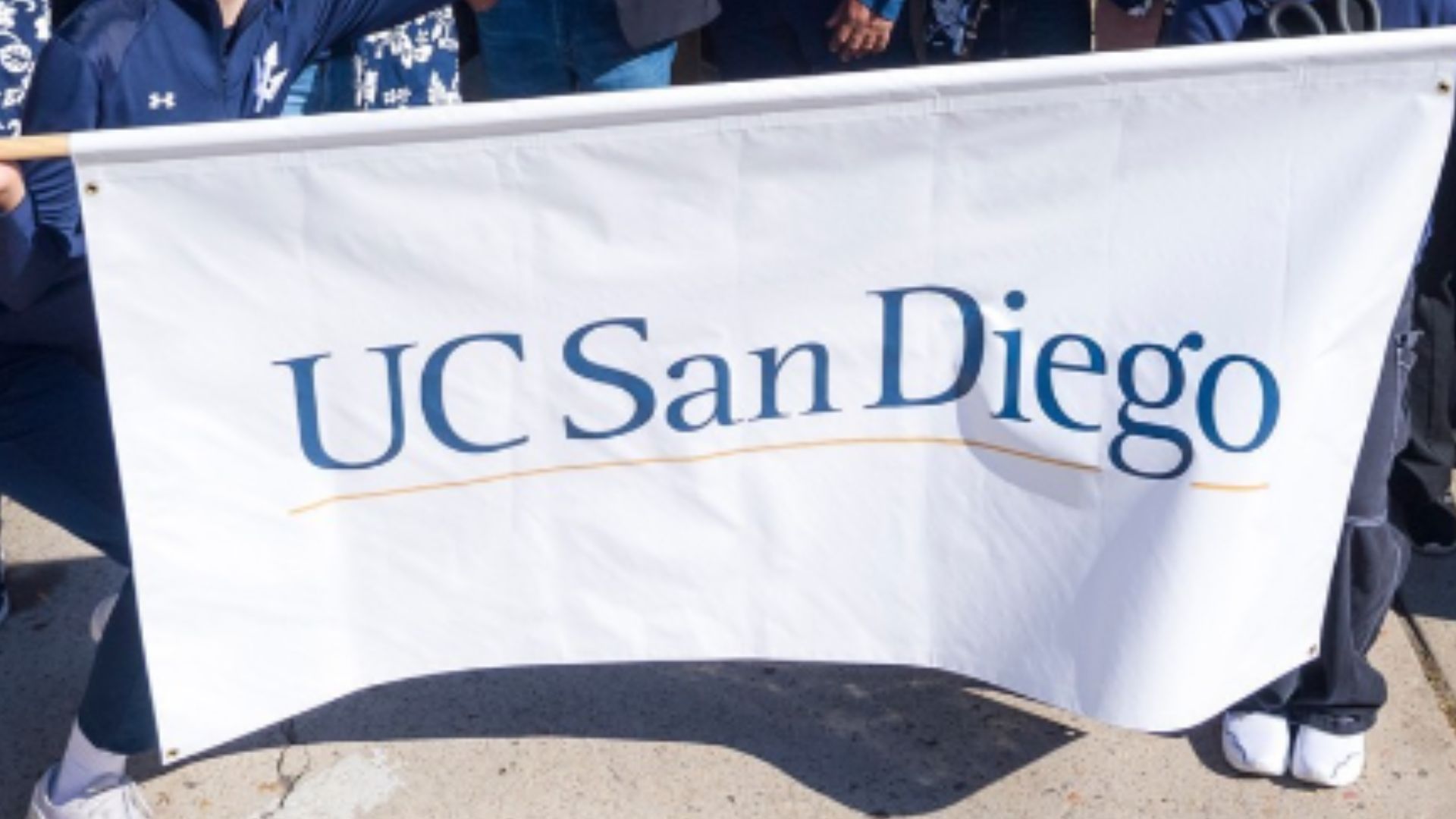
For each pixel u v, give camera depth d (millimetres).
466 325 3168
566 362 3225
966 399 3312
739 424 3320
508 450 3289
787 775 3936
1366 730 3916
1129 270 3191
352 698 4117
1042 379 3279
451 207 3072
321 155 3000
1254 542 3369
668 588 3457
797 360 3264
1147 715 3477
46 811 3734
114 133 2928
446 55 4633
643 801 3887
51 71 3092
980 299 3225
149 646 3271
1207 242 3170
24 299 3182
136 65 3137
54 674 4246
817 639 3529
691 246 3152
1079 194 3146
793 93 3039
